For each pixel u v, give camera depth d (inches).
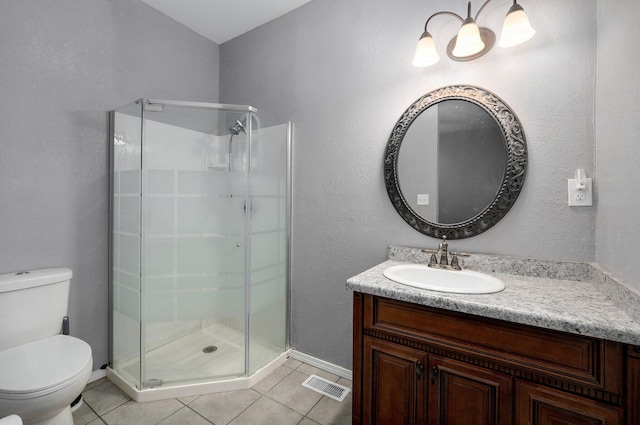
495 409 39.0
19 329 56.9
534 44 53.4
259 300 80.5
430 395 43.9
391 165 67.3
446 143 61.6
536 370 36.6
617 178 40.9
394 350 47.0
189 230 79.3
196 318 81.5
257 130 81.9
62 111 67.8
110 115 75.8
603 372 33.1
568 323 34.0
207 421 58.8
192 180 78.7
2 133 59.5
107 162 76.0
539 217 53.4
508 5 55.4
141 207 70.3
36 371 47.8
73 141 69.7
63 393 45.9
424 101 63.6
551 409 35.8
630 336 31.0
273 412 61.7
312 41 80.8
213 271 81.6
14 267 61.4
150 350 76.0
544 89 52.7
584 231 49.8
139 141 70.2
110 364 75.3
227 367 73.6
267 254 82.0
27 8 62.1
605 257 45.0
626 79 38.4
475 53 58.5
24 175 62.4
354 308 51.1
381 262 70.1
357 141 73.2
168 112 74.2
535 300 40.9
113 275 75.4
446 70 61.9
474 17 58.5
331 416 60.9
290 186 84.5
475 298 41.6
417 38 65.2
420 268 58.7
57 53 66.7
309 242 81.4
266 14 87.0
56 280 61.7
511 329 38.4
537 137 53.3
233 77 99.3
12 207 61.0
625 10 38.6
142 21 82.7
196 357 77.0
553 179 52.2
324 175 78.5
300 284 83.4
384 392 47.9
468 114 59.4
